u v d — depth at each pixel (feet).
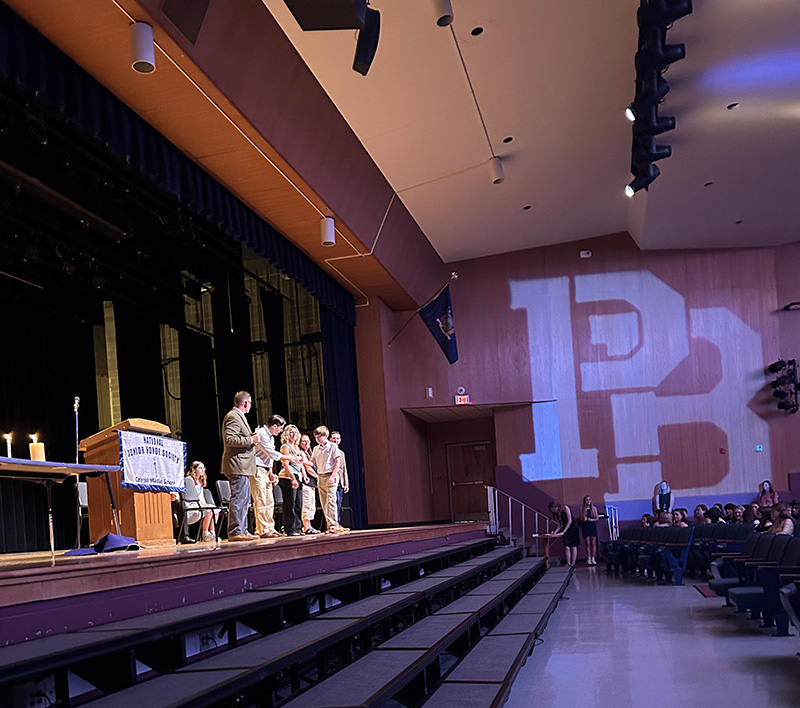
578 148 46.26
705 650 23.12
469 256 62.28
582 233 61.82
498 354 61.87
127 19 22.25
